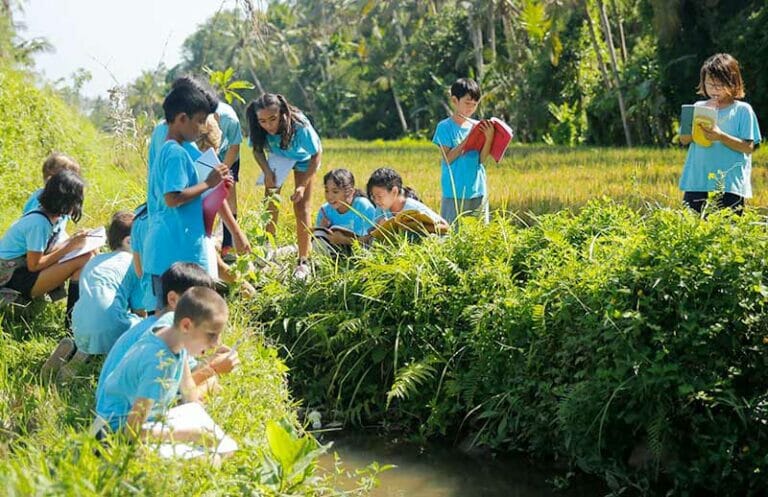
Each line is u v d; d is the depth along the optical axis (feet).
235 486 14.35
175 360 16.14
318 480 16.78
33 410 18.44
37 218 24.94
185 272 18.24
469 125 29.50
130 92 41.16
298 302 25.57
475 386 21.79
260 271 26.84
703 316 18.83
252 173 60.80
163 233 20.68
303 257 28.02
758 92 95.35
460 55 143.84
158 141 21.47
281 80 197.67
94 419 16.97
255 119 28.89
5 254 25.00
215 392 18.40
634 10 116.78
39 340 23.90
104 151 64.03
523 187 48.37
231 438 16.19
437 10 160.25
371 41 167.94
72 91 75.51
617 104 113.60
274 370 20.83
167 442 15.42
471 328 22.88
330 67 194.18
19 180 42.39
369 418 23.53
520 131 130.41
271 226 30.17
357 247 25.91
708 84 26.22
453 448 21.86
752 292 18.93
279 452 14.64
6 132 48.19
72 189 25.03
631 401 19.01
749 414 18.42
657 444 18.57
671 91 104.83
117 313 21.72
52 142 54.60
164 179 20.44
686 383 18.54
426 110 162.91
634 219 24.43
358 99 188.65
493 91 129.59
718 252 19.34
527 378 21.08
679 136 26.55
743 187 26.21
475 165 29.19
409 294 23.86
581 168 59.26
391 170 26.73
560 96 126.72
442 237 25.93
